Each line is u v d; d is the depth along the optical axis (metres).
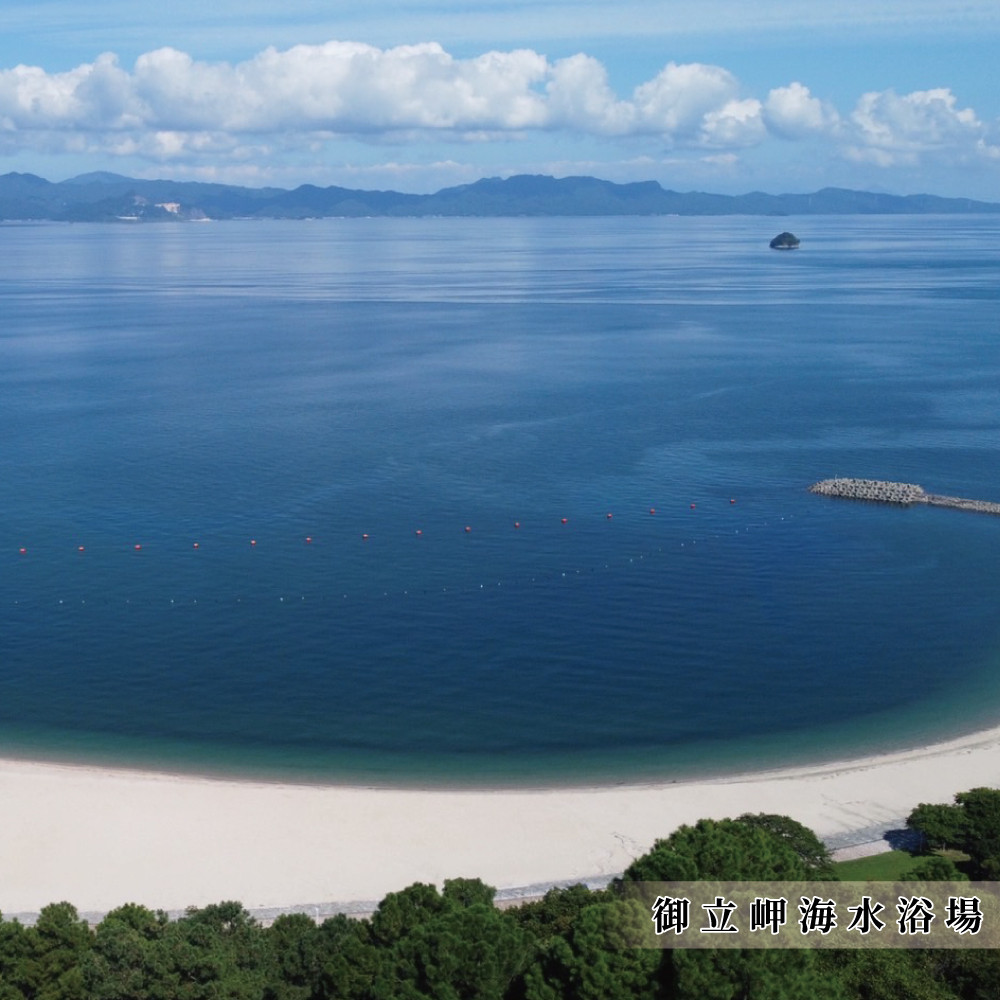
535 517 119.06
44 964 45.47
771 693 81.62
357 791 67.75
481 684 82.56
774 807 66.19
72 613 95.00
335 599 97.62
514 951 43.03
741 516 120.12
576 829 63.84
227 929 49.72
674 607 96.38
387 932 46.34
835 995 41.66
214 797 66.81
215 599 97.75
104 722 77.06
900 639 90.50
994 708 79.62
